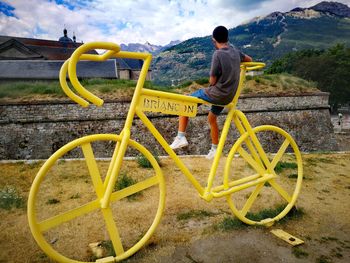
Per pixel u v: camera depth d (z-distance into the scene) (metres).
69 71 2.04
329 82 48.59
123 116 17.12
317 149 21.03
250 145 3.23
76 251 2.72
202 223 3.28
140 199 4.00
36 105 16.48
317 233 3.08
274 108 20.48
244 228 3.14
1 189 4.30
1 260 2.56
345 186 4.63
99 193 2.51
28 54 39.62
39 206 3.79
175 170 5.39
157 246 2.80
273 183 3.35
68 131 16.72
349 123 42.19
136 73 51.03
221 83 2.68
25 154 16.22
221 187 2.97
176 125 17.83
